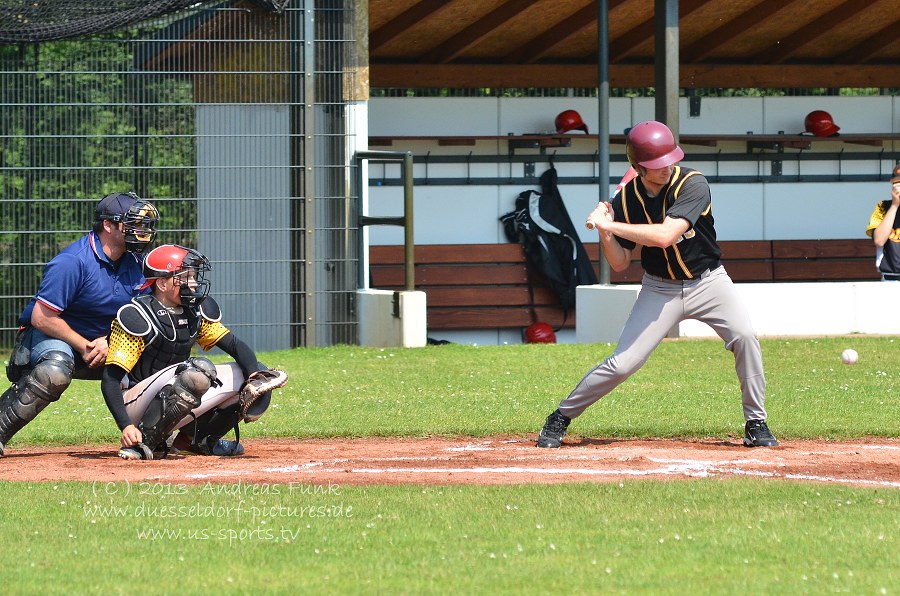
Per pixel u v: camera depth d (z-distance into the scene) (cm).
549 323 6875
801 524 1823
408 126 6925
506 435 2986
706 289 2667
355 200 5250
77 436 2922
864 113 7412
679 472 2383
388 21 6456
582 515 1894
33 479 2278
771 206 7312
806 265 7175
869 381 3884
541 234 6838
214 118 5091
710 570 1558
